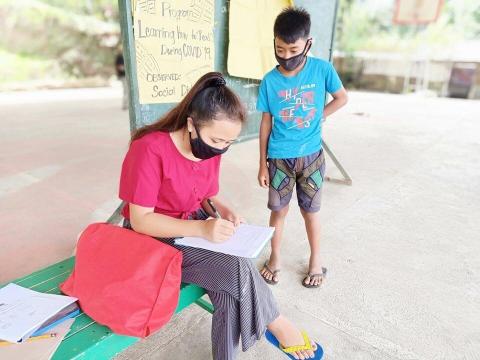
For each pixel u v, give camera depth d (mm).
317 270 2236
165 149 1365
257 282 1403
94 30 16797
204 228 1347
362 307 2023
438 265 2439
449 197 3621
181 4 2441
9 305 1249
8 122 7340
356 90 16672
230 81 3295
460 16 15133
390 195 3650
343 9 16844
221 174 4270
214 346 1429
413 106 10352
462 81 14320
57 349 1104
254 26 3285
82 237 1436
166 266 1271
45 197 3492
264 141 2201
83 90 14984
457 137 6262
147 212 1375
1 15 14531
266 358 1684
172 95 2527
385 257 2525
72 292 1308
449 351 1730
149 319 1193
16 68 15000
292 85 2014
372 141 5938
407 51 16016
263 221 3074
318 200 2152
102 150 5199
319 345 1621
